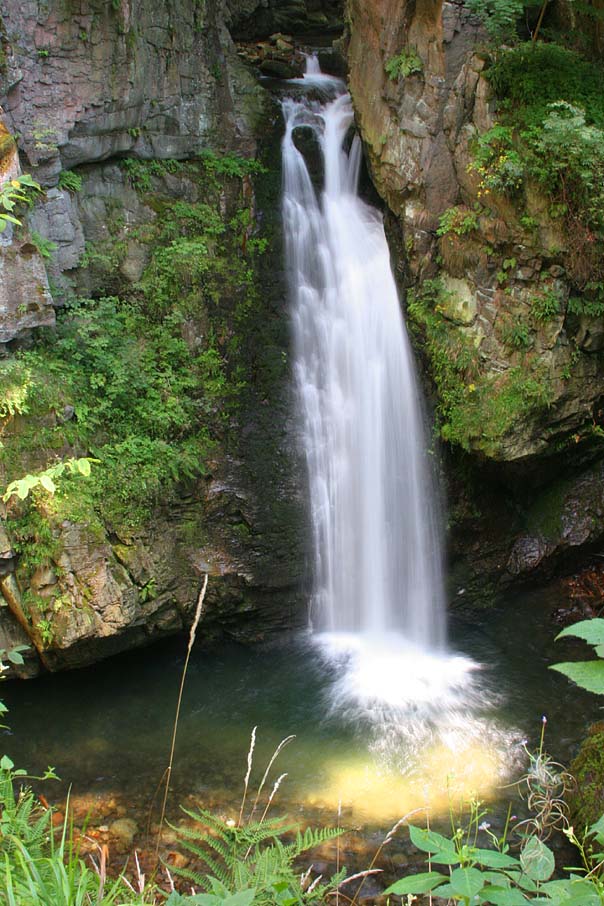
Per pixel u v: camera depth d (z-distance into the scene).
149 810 6.70
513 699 8.39
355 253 10.83
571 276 8.54
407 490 9.99
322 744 7.66
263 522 9.42
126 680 8.72
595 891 2.31
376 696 8.47
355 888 5.82
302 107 11.76
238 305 10.23
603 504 10.28
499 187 8.55
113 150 9.75
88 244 9.47
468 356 9.16
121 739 7.72
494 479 10.15
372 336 10.25
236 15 14.14
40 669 8.46
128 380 9.15
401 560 10.05
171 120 10.33
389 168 9.77
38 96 8.62
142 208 10.09
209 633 9.32
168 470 8.97
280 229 10.82
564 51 8.91
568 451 9.79
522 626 9.82
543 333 8.77
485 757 7.45
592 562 10.60
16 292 8.06
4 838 3.52
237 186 10.84
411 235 9.70
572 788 6.68
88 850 6.16
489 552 10.23
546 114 8.41
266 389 9.98
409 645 9.57
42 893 2.88
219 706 8.31
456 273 9.33
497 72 8.63
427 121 9.30
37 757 7.43
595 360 9.02
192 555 8.97
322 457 9.88
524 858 2.52
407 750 7.56
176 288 9.89
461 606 10.11
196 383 9.61
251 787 7.03
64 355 8.89
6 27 8.14
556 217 8.37
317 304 10.59
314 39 14.73
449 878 2.27
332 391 10.25
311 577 9.62
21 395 7.88
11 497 7.70
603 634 2.05
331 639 9.65
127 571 8.29
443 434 9.45
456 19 8.91
